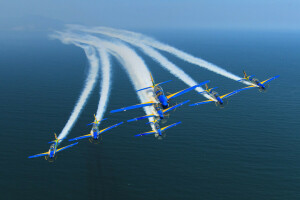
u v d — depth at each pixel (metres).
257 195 38.38
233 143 53.06
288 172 43.66
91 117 65.88
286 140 54.19
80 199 38.00
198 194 38.81
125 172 44.06
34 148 51.75
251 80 72.94
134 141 54.03
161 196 38.47
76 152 50.19
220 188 40.00
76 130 59.03
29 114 67.94
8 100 78.56
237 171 44.03
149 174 43.50
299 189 39.56
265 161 46.78
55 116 66.69
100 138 55.12
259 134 56.84
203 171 44.09
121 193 39.12
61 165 46.12
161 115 55.38
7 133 57.34
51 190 39.81
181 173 43.66
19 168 45.19
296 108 72.19
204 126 60.62
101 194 38.94
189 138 55.16
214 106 73.31
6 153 49.66
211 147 51.69
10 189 39.91
